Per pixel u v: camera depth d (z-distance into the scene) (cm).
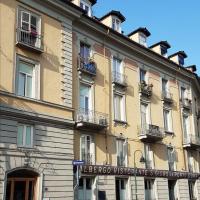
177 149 3344
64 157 2170
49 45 2280
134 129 2862
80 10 2488
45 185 2027
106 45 2809
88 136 2444
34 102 2084
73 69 2453
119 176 2583
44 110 2131
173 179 3186
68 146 2217
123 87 2855
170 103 3416
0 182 1822
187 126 3650
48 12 2330
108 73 2755
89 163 2388
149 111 3095
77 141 2333
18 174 1945
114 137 2645
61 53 2353
